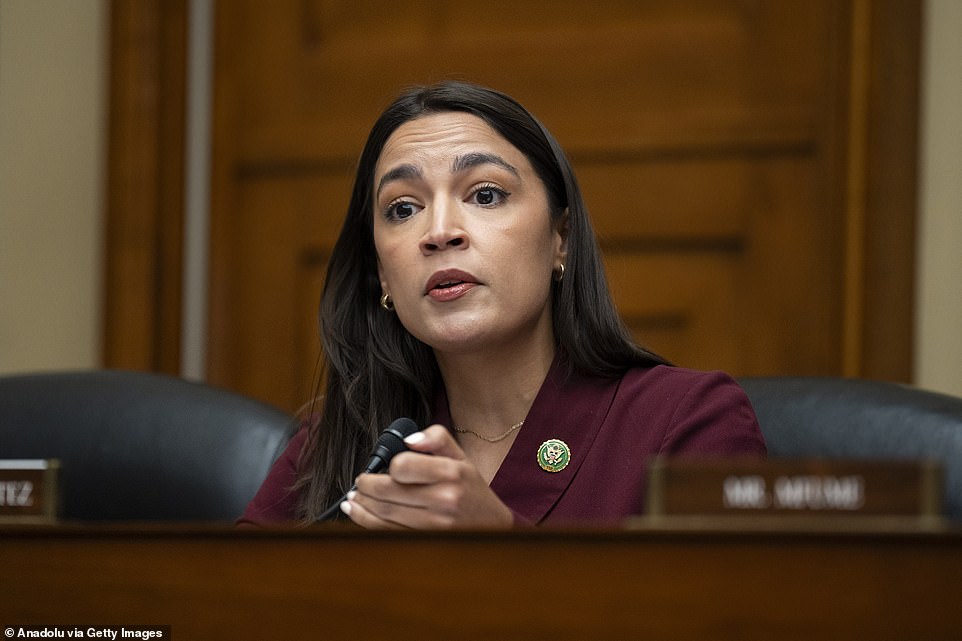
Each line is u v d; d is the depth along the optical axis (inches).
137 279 510.0
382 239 273.6
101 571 172.4
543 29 485.1
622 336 279.0
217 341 514.9
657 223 471.8
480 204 268.8
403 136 275.9
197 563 167.9
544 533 154.7
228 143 518.6
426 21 498.0
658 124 472.7
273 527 164.2
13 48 521.0
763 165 464.4
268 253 512.7
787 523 151.6
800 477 152.1
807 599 147.6
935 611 144.6
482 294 263.6
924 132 442.9
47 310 514.9
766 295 462.3
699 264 469.7
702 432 260.8
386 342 291.6
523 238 267.6
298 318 508.4
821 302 456.8
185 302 515.2
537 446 268.4
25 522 204.1
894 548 146.1
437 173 268.5
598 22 480.1
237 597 165.2
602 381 277.0
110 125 513.7
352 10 508.1
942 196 439.2
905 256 445.7
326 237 506.3
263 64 516.7
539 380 278.2
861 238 447.8
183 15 516.1
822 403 273.4
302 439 300.4
